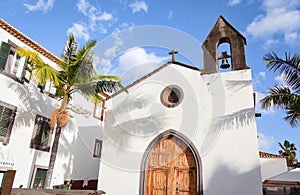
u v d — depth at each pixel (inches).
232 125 358.0
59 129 380.8
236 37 415.2
